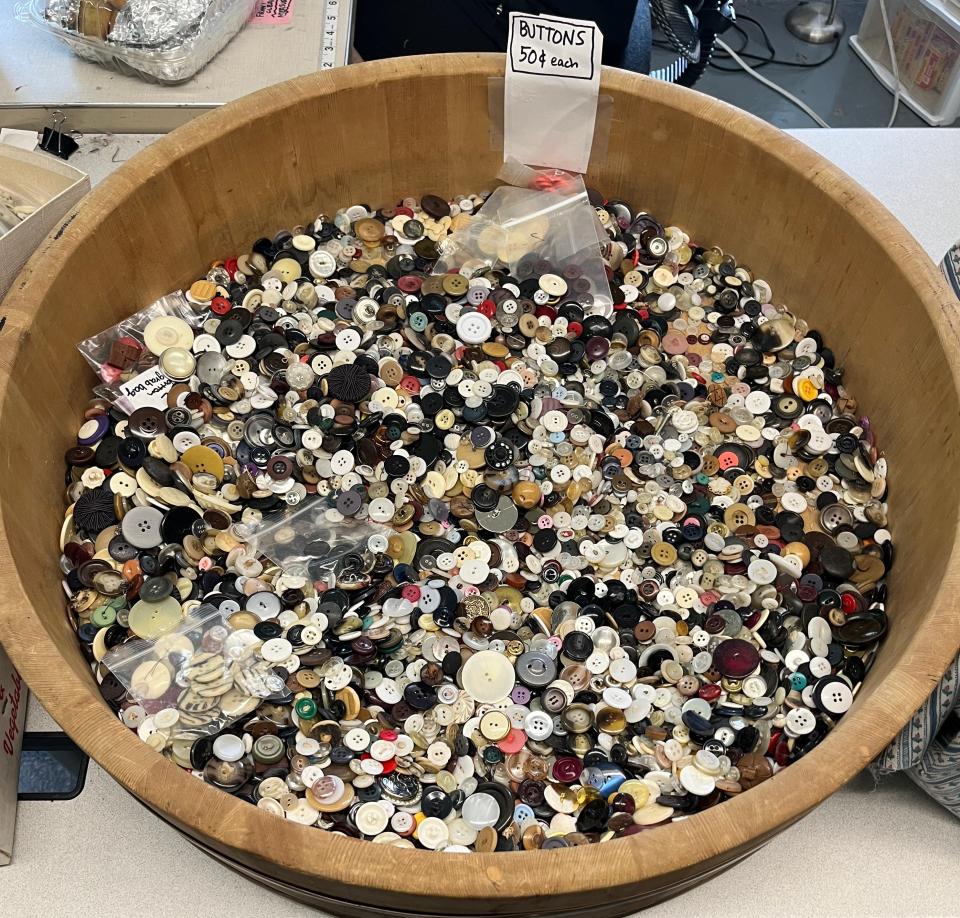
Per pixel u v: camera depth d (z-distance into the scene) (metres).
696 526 0.66
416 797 0.56
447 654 0.60
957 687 0.52
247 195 0.73
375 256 0.77
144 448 0.66
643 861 0.44
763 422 0.71
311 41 0.85
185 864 0.55
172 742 0.56
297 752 0.56
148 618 0.60
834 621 0.62
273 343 0.71
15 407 0.59
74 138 0.81
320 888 0.46
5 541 0.52
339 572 0.63
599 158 0.78
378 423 0.69
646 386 0.72
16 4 0.83
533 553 0.65
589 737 0.58
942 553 0.56
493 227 0.78
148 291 0.71
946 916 0.55
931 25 1.25
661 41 1.31
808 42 1.40
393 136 0.75
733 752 0.58
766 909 0.55
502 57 0.72
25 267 0.62
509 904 0.44
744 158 0.71
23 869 0.55
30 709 0.60
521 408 0.70
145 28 0.78
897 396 0.67
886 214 0.66
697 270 0.77
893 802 0.58
